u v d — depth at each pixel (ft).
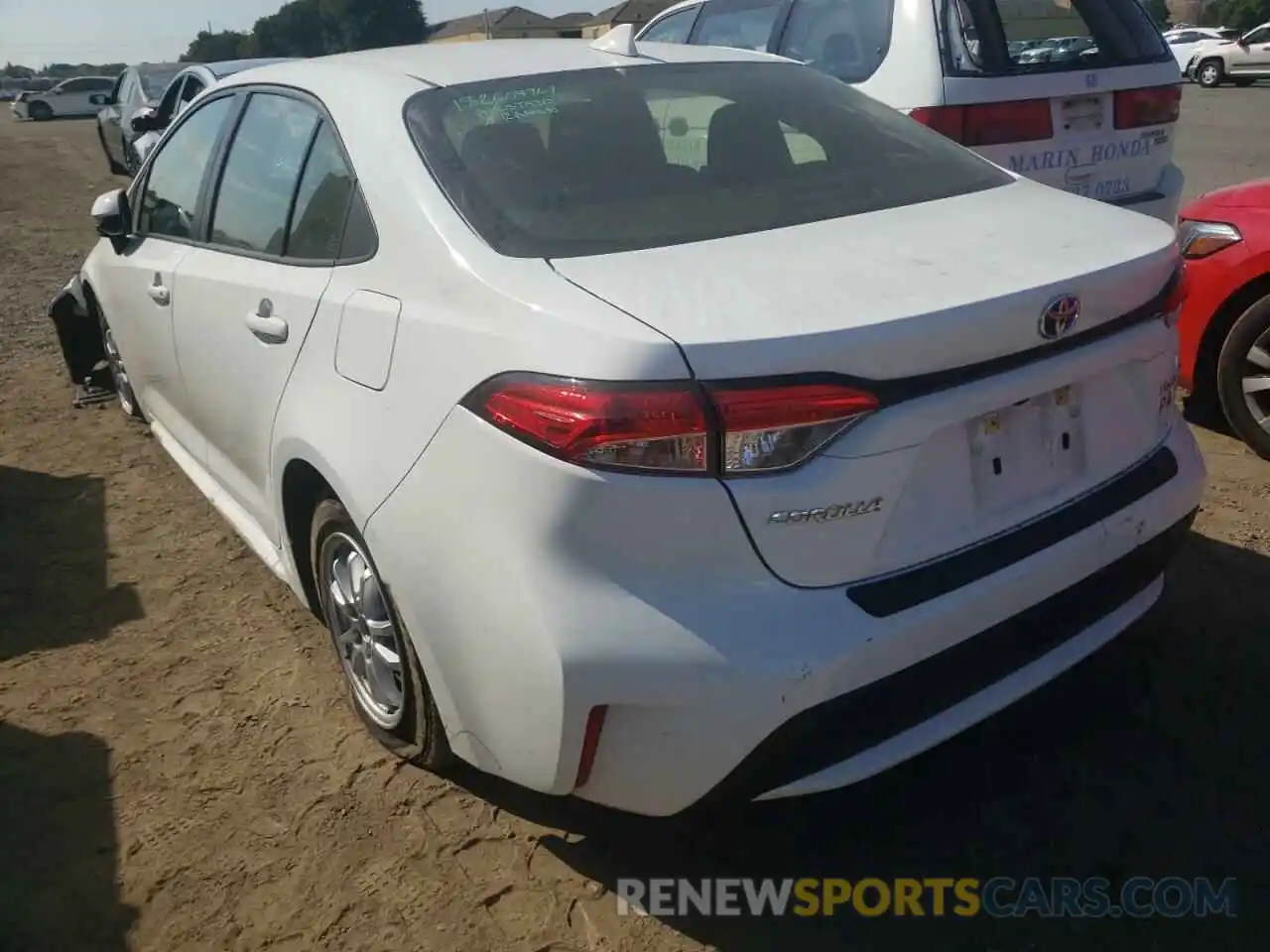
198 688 10.66
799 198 8.63
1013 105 16.03
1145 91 17.17
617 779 6.95
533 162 8.54
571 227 7.91
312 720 10.07
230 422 11.03
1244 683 9.73
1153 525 8.13
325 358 8.71
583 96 9.43
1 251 34.58
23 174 57.77
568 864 8.23
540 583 6.71
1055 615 7.70
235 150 11.39
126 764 9.58
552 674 6.68
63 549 13.70
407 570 7.62
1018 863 8.05
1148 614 10.76
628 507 6.44
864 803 8.70
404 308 7.88
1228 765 8.82
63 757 9.70
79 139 84.28
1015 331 7.00
